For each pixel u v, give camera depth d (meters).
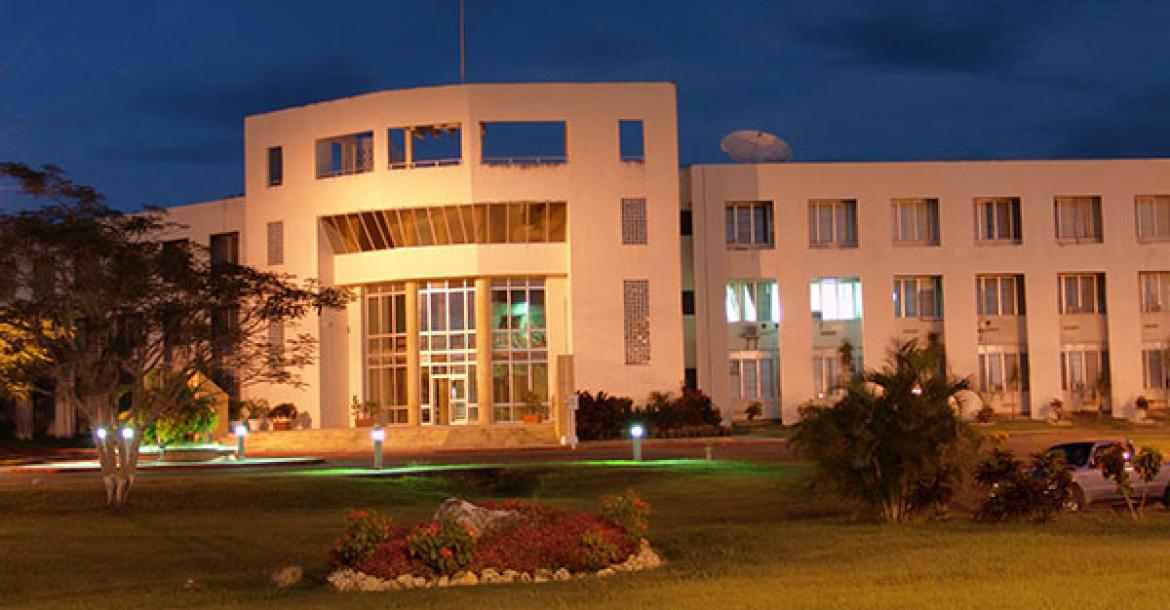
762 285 58.16
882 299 57.41
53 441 64.38
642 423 51.47
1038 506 21.41
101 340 30.92
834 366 57.62
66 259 29.25
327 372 56.56
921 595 13.62
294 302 32.88
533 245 54.53
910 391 21.92
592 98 54.31
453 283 55.91
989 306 58.53
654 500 29.22
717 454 42.69
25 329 30.73
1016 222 58.38
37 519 27.91
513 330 55.38
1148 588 13.43
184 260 30.67
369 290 57.59
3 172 28.03
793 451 23.25
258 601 15.35
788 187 57.53
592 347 53.62
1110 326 57.94
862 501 22.59
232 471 38.25
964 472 21.77
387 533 17.16
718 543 19.28
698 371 56.75
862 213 57.62
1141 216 58.75
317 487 32.12
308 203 56.78
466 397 55.44
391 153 58.12
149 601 15.78
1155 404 58.00
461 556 16.42
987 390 57.84
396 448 49.28
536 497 31.97
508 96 54.03
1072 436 48.19
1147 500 25.19
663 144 54.56
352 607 14.34
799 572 16.03
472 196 53.59
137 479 34.41
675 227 54.31
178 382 31.52
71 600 16.34
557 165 53.88
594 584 15.56
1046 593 13.43
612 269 53.91
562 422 49.66
